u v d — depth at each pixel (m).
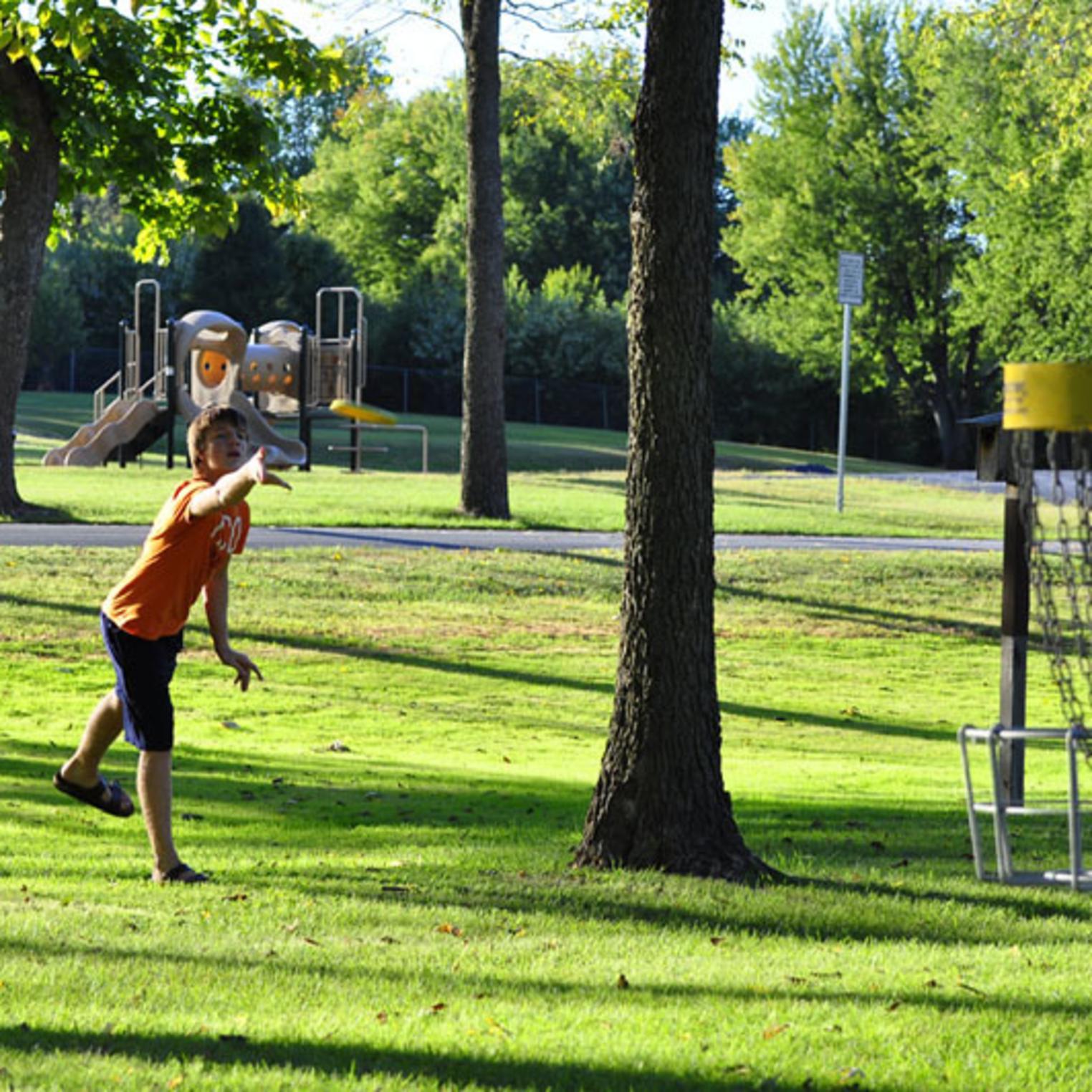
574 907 11.53
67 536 40.50
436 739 25.03
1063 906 12.28
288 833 15.09
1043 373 8.92
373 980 8.94
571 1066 7.25
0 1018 7.74
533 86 53.31
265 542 41.69
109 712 12.49
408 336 121.06
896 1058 7.59
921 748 26.00
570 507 53.97
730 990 9.00
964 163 109.94
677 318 13.19
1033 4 56.66
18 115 40.59
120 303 124.19
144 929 10.03
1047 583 9.63
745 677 32.75
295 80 42.09
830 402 132.25
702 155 13.19
